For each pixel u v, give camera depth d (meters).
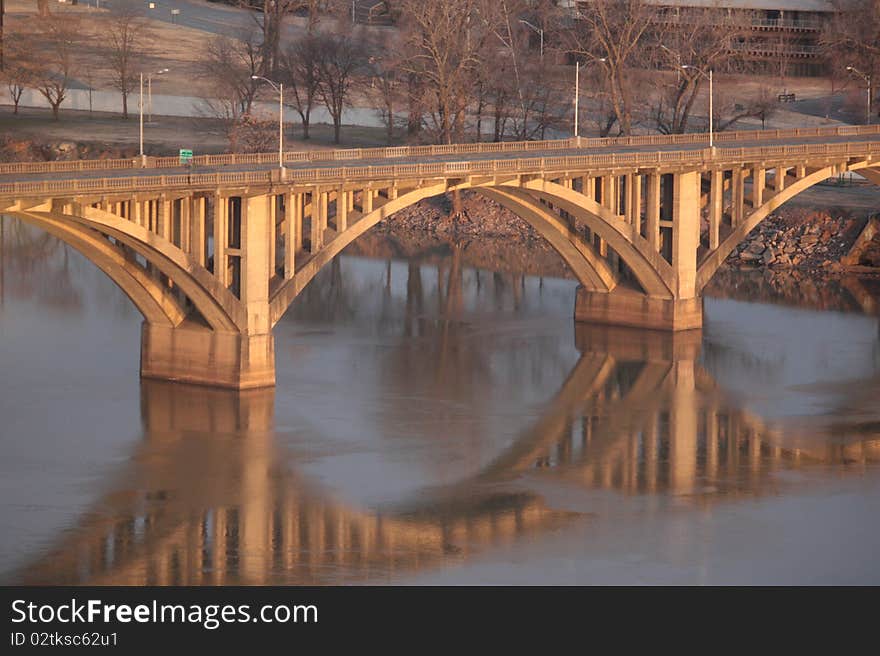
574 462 181.88
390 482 173.12
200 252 196.00
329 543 155.25
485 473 177.00
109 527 158.25
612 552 154.25
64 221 190.25
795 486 174.25
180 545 154.25
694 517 163.88
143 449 181.62
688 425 197.75
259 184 196.12
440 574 149.00
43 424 189.75
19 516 160.25
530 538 157.38
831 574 149.75
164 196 190.75
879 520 163.62
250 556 152.00
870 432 195.75
